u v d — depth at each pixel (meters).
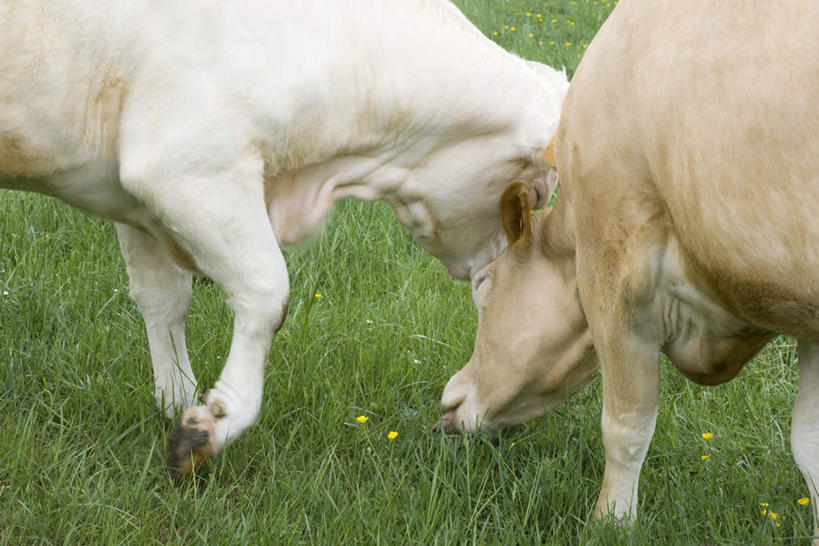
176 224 3.66
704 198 2.73
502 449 4.20
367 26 3.80
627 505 3.59
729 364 3.39
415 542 3.47
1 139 3.57
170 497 3.67
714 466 4.12
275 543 3.41
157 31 3.50
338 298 5.50
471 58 3.96
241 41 3.54
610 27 3.07
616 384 3.42
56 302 5.01
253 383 3.80
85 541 3.45
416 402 4.66
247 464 3.96
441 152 4.04
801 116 2.46
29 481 3.62
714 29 2.64
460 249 4.32
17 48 3.44
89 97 3.57
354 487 3.95
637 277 3.15
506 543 3.50
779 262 2.64
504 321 3.90
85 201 3.88
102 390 4.36
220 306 5.14
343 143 3.88
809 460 3.21
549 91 4.15
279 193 3.94
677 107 2.74
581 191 3.24
